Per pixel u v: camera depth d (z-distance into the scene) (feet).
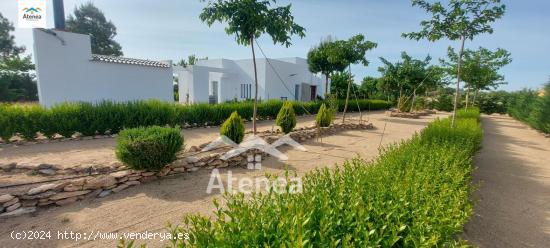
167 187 14.05
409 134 34.78
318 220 5.60
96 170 14.49
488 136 36.58
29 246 8.85
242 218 5.24
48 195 11.46
